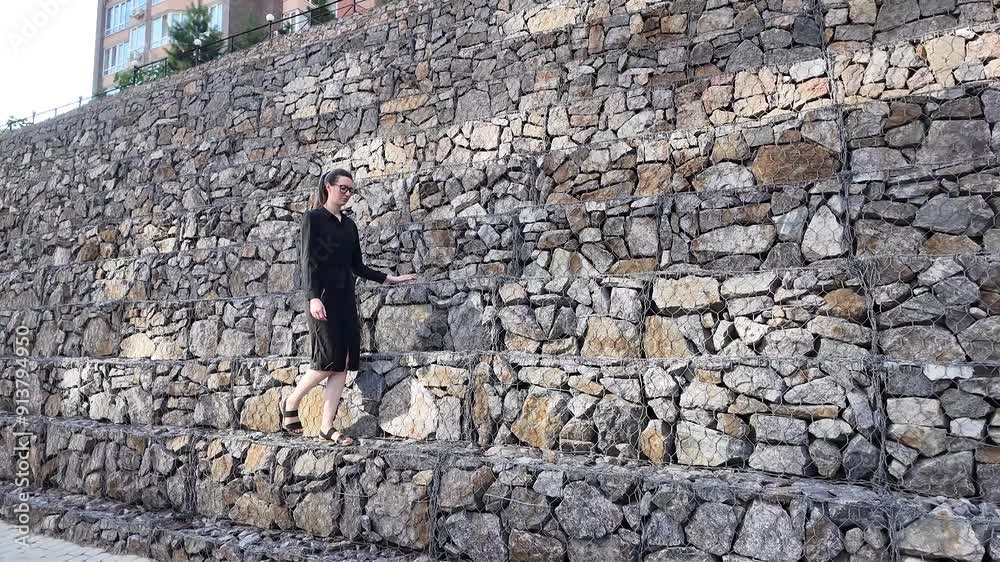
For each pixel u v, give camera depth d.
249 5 24.69
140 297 5.99
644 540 3.11
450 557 3.54
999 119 3.39
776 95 4.40
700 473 3.23
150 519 4.41
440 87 7.60
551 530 3.31
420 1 10.20
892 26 4.45
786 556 2.83
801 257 3.49
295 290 5.05
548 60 6.69
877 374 3.06
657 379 3.48
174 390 5.01
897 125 3.63
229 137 7.86
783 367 3.23
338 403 4.09
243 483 4.25
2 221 8.95
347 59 8.47
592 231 4.07
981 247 3.14
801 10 5.09
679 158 4.23
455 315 4.18
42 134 10.20
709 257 3.72
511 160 4.93
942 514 2.64
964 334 3.01
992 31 3.72
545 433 3.69
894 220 3.33
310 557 3.63
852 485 3.00
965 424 2.89
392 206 5.41
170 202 7.12
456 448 3.80
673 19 5.82
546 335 3.89
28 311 6.54
